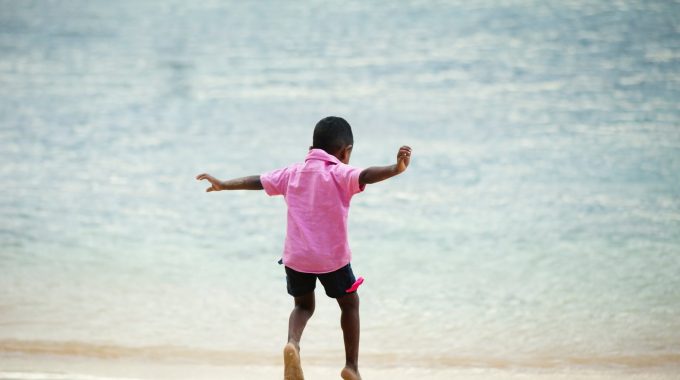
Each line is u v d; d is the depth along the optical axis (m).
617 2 56.00
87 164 25.78
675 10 52.56
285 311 13.97
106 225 19.39
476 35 50.47
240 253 17.34
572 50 44.41
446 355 11.91
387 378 10.97
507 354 11.95
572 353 11.96
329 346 12.30
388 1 63.88
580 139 27.36
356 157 26.20
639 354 11.89
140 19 62.69
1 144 28.75
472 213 19.95
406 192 22.00
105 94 38.72
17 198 21.77
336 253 8.99
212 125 32.06
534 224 18.89
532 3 58.47
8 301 14.25
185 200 21.64
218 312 13.88
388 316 13.64
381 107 34.50
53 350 11.96
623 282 15.13
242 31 56.72
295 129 31.11
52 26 60.28
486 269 16.03
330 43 51.03
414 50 47.50
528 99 34.44
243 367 11.40
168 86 40.56
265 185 9.29
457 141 28.02
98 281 15.46
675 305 13.96
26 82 41.84
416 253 17.09
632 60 40.97
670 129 28.17
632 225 18.58
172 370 11.20
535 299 14.38
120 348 12.12
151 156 26.94
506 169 24.06
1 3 70.50
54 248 17.59
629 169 23.45
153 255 17.19
